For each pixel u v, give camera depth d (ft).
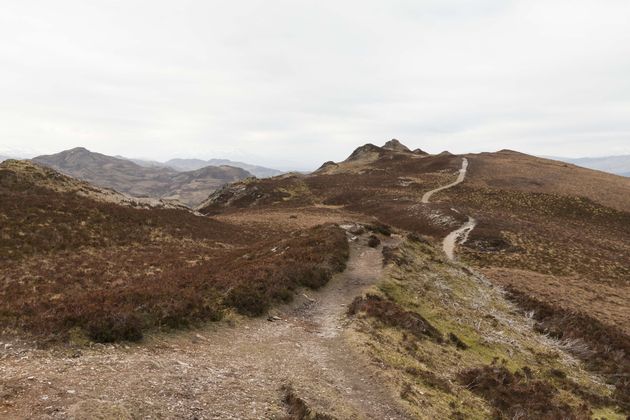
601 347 87.25
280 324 61.67
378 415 39.81
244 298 64.08
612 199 297.74
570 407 57.47
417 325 68.64
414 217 253.85
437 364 58.65
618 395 68.90
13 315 45.29
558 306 119.44
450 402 47.32
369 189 361.51
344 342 56.49
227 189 400.47
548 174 374.22
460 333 75.87
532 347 81.35
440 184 353.31
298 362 48.85
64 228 133.28
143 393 33.04
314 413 36.24
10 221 124.36
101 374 35.24
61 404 28.76
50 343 40.34
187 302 56.80
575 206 286.87
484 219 238.07
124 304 51.60
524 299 113.29
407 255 111.34
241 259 104.42
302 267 83.30
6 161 176.14
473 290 109.81
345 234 124.26
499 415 48.49
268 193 378.32
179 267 113.39
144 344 45.57
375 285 83.20
